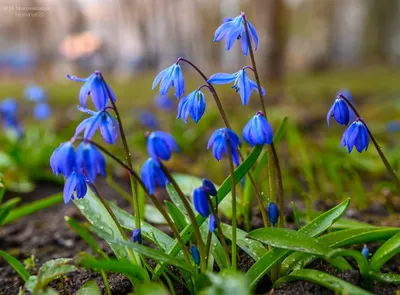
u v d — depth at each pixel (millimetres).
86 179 340
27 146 872
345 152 863
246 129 310
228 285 268
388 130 1010
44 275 334
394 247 349
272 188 373
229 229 418
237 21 338
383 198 656
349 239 371
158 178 298
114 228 434
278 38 2041
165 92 337
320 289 354
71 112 1508
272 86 2014
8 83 2709
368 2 3967
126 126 1328
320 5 3734
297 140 832
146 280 341
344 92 839
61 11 2805
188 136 1062
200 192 312
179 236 338
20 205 732
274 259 354
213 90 345
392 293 357
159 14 2812
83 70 2994
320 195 703
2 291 444
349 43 4160
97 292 356
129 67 2930
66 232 587
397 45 4109
